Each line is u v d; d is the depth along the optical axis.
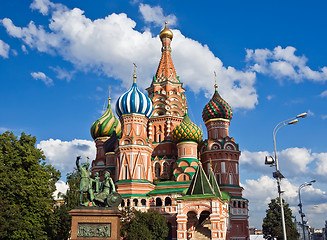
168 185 71.75
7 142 45.00
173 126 83.69
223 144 75.94
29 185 42.97
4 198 40.69
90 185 33.12
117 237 30.62
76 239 30.34
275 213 89.00
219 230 48.25
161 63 92.81
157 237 55.75
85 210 30.98
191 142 76.12
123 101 75.12
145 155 72.62
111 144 81.88
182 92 92.75
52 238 49.06
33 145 48.09
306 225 67.94
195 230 54.50
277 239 83.56
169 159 78.94
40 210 43.78
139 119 74.75
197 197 50.59
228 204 63.50
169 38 96.75
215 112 79.62
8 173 42.00
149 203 68.19
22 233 40.47
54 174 50.00
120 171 71.06
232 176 74.75
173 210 65.31
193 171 72.88
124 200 67.75
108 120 88.19
